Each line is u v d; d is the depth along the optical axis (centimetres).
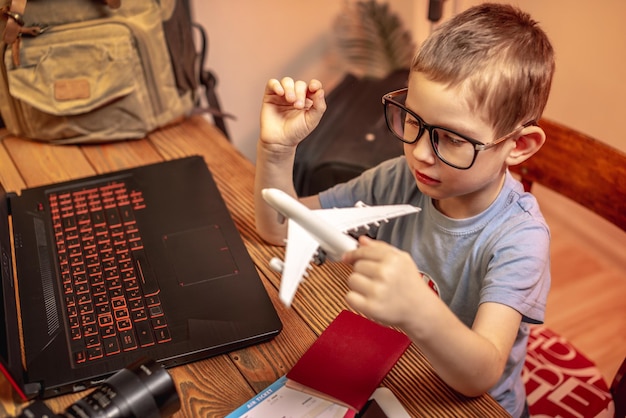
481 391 70
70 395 71
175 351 75
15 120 120
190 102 131
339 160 165
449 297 92
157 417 65
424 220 94
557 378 113
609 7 171
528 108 76
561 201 208
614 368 164
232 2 203
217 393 72
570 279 193
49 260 89
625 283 192
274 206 64
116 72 115
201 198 101
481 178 77
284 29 216
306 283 86
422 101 74
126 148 120
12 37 108
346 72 232
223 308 81
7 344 70
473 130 73
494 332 73
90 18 116
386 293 59
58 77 114
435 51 75
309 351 74
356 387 70
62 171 113
